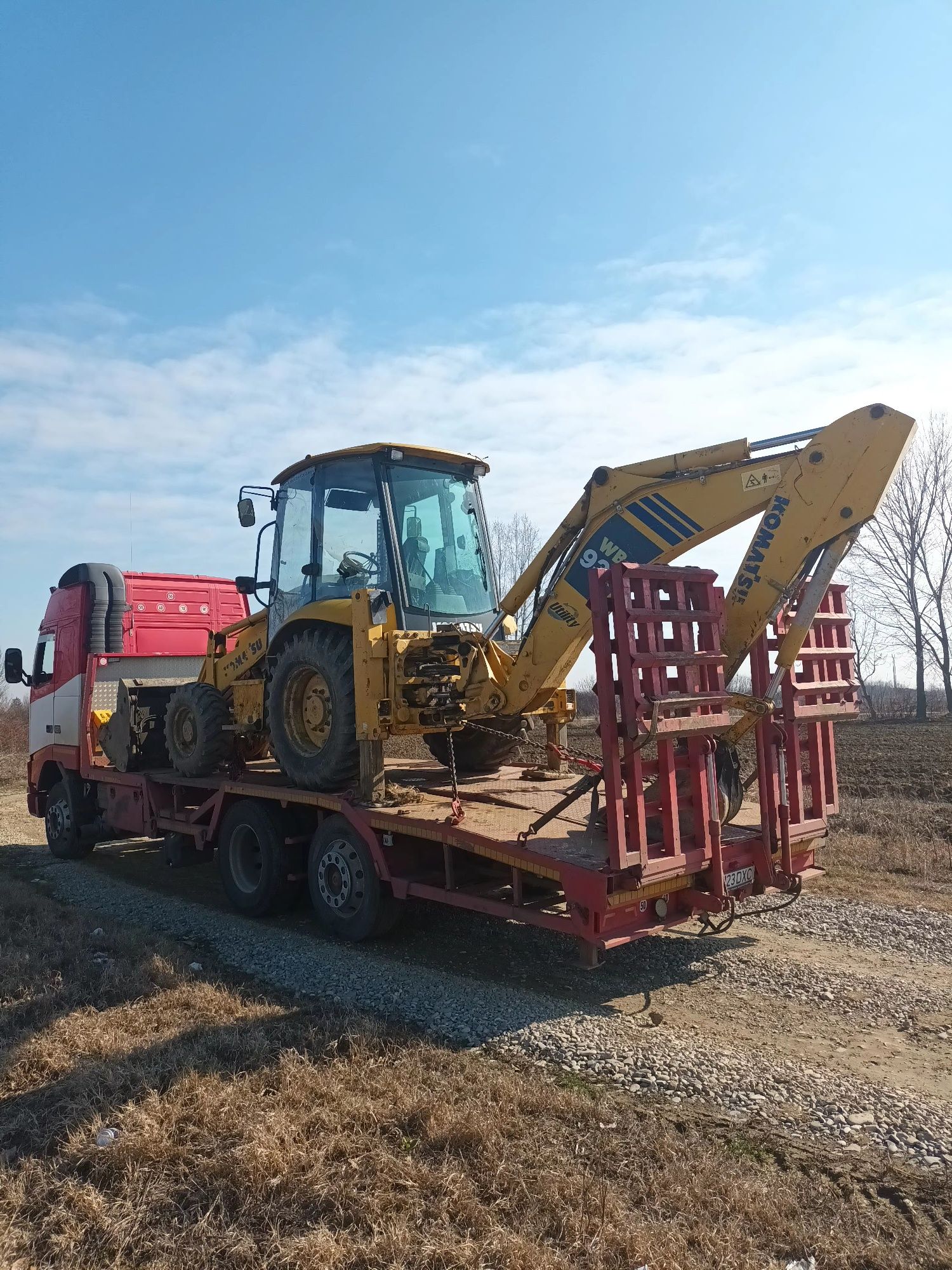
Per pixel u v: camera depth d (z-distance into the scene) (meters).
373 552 6.81
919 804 11.37
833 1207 3.09
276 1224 2.96
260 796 7.20
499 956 5.99
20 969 5.68
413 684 6.28
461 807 6.06
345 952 6.13
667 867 4.79
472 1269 2.72
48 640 11.13
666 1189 3.14
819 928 6.30
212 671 8.84
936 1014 4.80
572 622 5.84
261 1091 3.86
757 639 5.23
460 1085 3.94
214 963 6.01
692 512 5.44
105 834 10.22
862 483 4.87
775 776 5.63
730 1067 4.18
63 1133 3.56
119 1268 2.82
